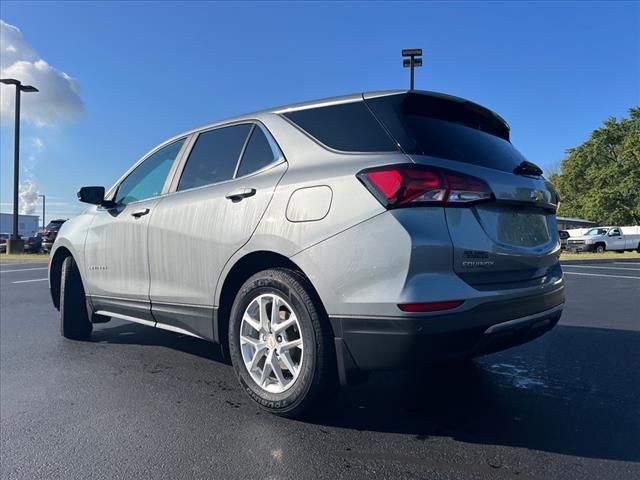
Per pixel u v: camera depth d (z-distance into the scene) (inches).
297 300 112.1
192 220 139.1
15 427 119.3
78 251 191.6
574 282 418.0
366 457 101.6
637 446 105.1
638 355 174.7
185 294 141.2
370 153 109.7
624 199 1638.8
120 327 231.5
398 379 149.6
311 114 125.2
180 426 118.3
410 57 632.4
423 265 98.7
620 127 1756.9
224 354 134.0
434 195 101.0
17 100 947.3
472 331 101.3
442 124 119.3
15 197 980.6
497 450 103.9
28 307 296.7
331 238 106.9
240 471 97.0
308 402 112.5
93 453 105.6
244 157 135.3
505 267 111.3
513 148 137.4
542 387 141.6
